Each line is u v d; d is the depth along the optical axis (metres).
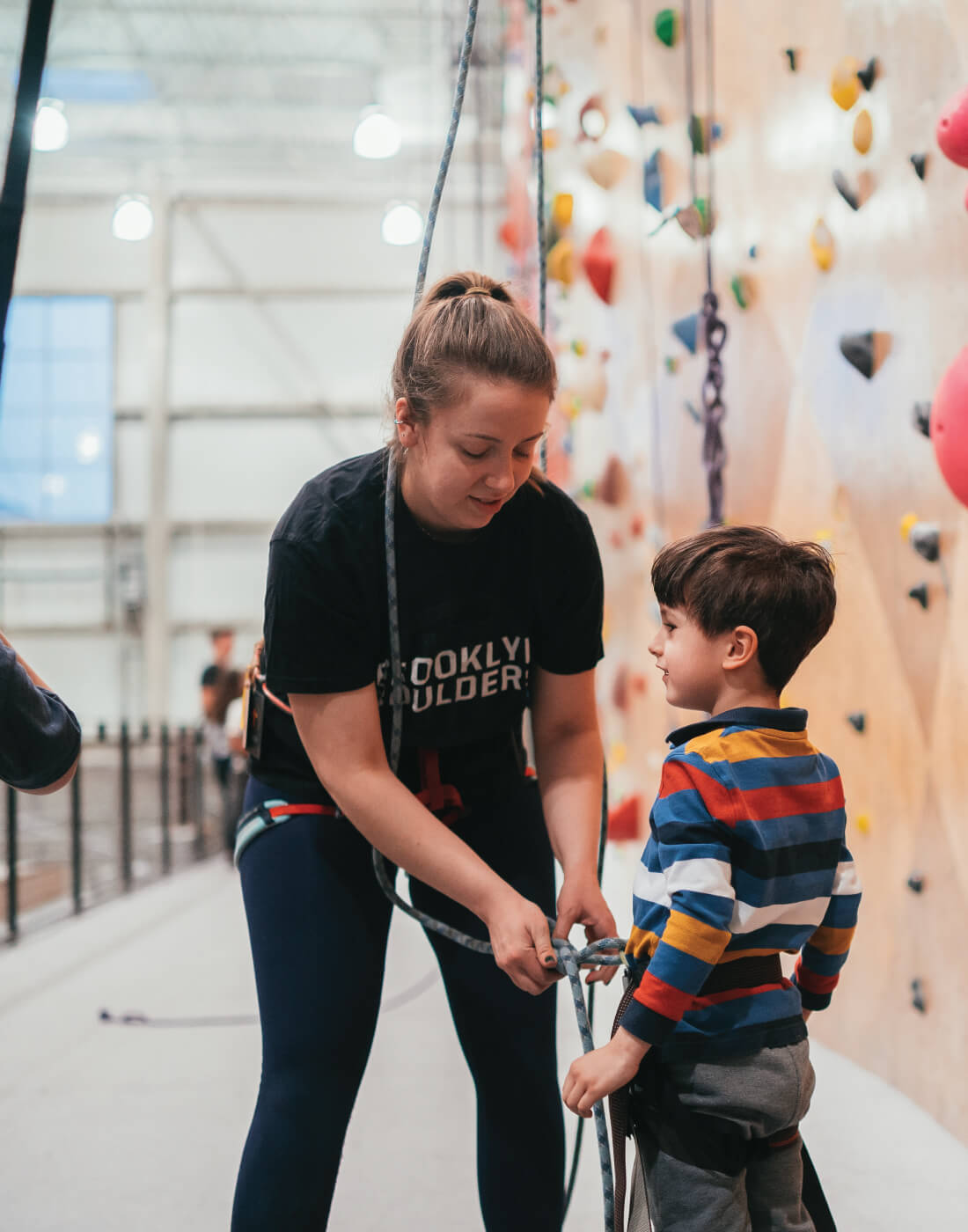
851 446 1.96
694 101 2.69
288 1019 1.03
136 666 10.78
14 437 10.81
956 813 1.67
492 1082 1.09
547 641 1.14
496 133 10.56
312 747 1.04
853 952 2.03
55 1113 1.91
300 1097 1.00
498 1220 1.07
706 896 0.90
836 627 2.06
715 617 0.99
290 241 10.92
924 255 1.70
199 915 3.77
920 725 1.77
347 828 1.11
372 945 1.08
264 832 1.12
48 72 10.84
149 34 10.41
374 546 1.03
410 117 10.84
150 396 10.79
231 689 5.48
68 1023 2.48
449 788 1.13
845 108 1.91
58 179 10.84
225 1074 2.11
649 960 0.96
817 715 2.16
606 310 3.77
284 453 10.84
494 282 1.03
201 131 11.07
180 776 6.21
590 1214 1.48
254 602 10.83
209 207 10.91
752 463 2.41
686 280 2.81
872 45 1.84
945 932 1.71
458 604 1.06
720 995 0.94
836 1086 1.90
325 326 10.89
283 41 10.55
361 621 1.03
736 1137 0.93
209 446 10.85
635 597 3.49
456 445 0.93
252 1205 0.96
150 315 10.81
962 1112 1.67
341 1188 1.57
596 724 1.20
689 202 2.71
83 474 10.84
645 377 3.25
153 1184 1.61
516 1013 1.09
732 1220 0.91
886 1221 1.43
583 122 3.51
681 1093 0.93
